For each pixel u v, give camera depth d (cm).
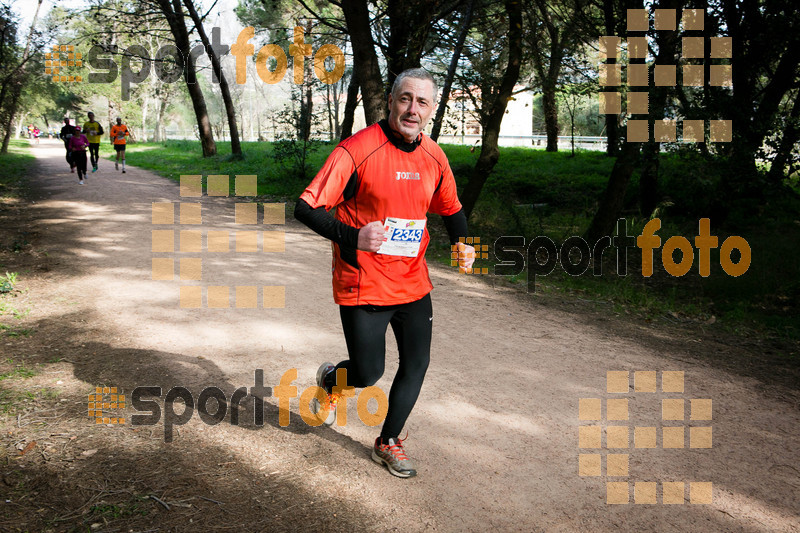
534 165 1970
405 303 297
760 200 1167
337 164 274
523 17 1191
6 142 2652
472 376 446
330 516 273
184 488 287
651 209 1238
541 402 407
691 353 539
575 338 554
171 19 2128
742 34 1097
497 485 305
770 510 294
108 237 879
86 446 319
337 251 295
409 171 284
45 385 391
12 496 273
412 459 327
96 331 496
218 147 2944
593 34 1266
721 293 793
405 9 1164
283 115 1680
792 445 363
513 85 1048
